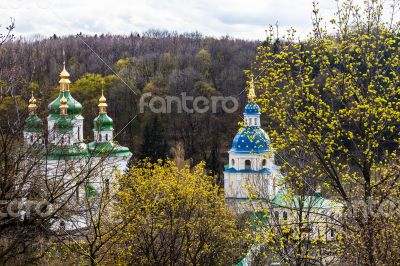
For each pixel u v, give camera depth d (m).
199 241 32.75
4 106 22.16
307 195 26.55
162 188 30.48
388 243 17.64
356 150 19.78
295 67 20.16
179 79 106.19
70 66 111.62
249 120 60.38
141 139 97.62
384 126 19.31
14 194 20.98
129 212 28.28
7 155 20.50
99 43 133.25
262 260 31.38
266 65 19.53
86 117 97.44
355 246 17.78
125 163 57.16
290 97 19.53
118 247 28.56
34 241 21.64
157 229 32.03
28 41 124.81
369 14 19.44
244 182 59.09
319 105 19.77
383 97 19.16
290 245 22.20
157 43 136.88
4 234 20.34
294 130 20.08
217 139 97.88
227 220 35.66
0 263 20.05
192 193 31.09
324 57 19.33
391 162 19.56
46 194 23.12
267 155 21.47
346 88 19.59
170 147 95.50
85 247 26.31
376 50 19.66
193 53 122.56
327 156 19.53
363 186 19.98
